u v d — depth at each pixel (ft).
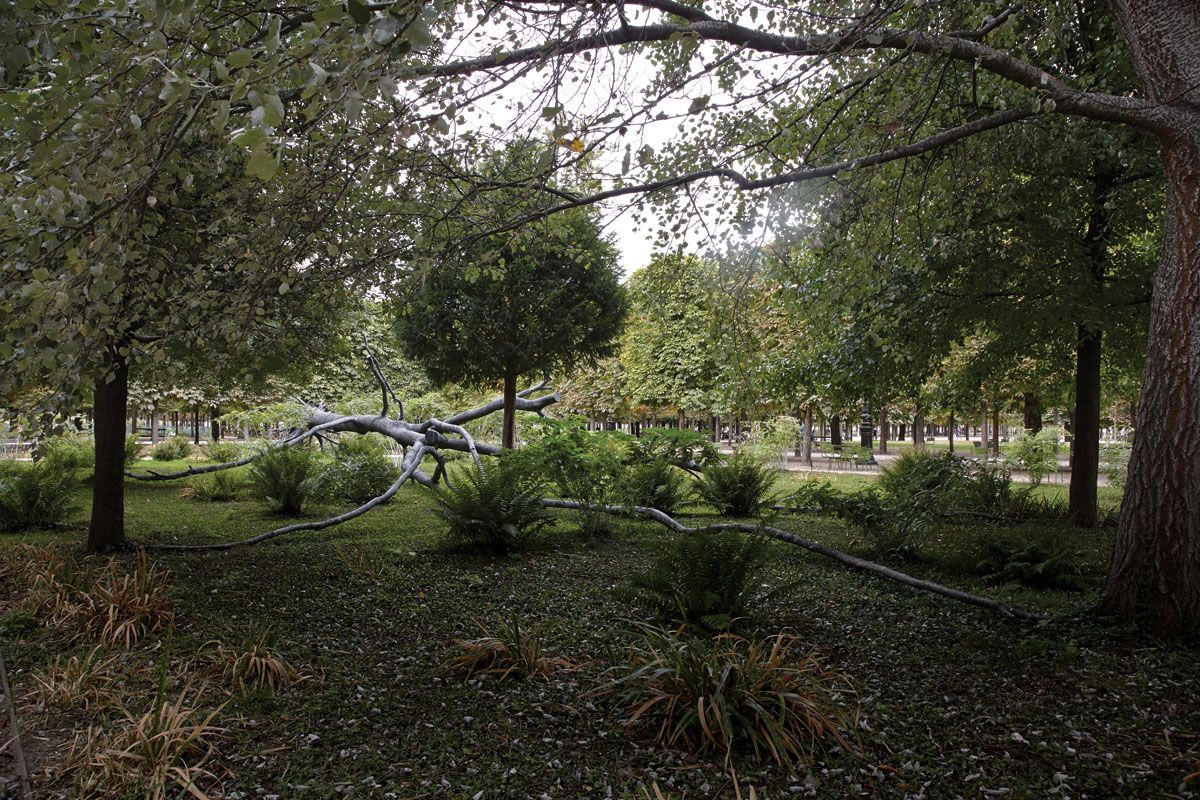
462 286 44.52
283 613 16.89
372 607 17.85
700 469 39.78
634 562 24.14
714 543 16.19
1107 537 29.48
